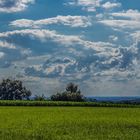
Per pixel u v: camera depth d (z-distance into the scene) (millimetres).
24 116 57312
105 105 111000
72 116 58000
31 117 54938
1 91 182875
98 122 46219
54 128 38625
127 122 46438
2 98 182625
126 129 38688
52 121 47375
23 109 83750
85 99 140625
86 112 71750
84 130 37062
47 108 91375
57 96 140250
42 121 47344
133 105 108812
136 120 49656
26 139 30906
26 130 36125
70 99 140250
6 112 69562
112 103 112125
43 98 132125
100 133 34969
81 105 111625
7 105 108250
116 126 41844
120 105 109688
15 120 48750
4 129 36938
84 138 31734
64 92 140875
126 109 89750
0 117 54719
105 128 39594
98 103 111625
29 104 109125
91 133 34969
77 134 33938
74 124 43500
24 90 184625
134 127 41062
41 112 70438
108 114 64812
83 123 44781
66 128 38844
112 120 49469
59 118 53188
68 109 86562
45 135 33000
